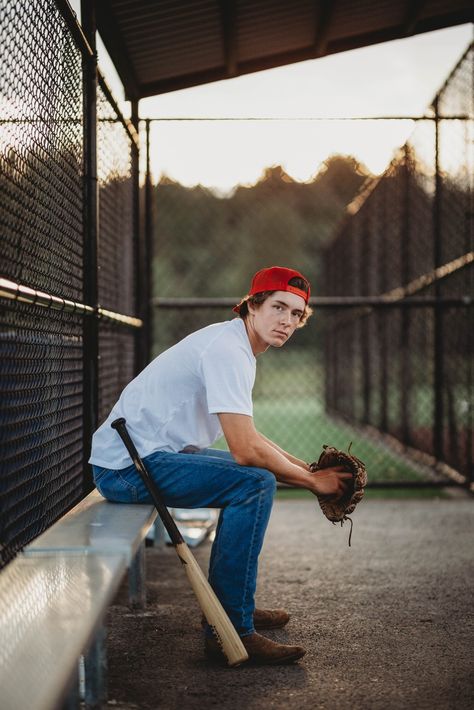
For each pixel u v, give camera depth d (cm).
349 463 273
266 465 265
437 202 653
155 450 276
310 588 360
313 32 529
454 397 634
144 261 602
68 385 325
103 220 417
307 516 537
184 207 2212
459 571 389
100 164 399
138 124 564
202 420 283
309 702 232
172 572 391
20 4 232
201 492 269
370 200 1002
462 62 570
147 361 604
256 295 276
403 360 809
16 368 236
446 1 527
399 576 380
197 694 238
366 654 274
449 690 241
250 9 475
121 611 327
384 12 521
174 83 564
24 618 168
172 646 283
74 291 340
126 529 241
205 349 270
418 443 762
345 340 1221
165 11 450
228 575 263
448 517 529
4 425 220
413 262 771
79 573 199
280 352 1853
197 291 2244
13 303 233
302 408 1553
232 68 555
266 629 301
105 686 232
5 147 219
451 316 650
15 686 137
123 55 492
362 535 475
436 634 296
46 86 273
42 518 272
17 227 235
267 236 2252
